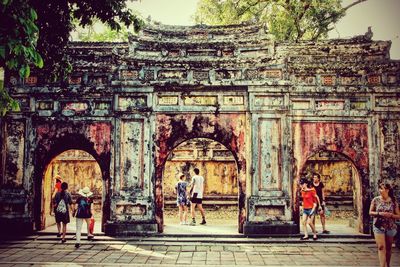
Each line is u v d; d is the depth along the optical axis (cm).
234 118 1041
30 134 1043
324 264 748
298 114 1037
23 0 548
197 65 1055
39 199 1033
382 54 1090
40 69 1041
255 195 1009
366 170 1023
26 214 1015
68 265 730
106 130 1048
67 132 1045
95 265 731
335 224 1185
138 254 823
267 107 1030
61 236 981
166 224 1156
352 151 1029
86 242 930
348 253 842
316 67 1038
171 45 1108
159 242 936
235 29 1186
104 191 1029
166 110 1044
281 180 1012
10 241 943
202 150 1491
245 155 1029
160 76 1058
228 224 1165
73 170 1505
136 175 1029
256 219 998
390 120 1030
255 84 1030
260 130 1030
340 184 1477
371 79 1043
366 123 1035
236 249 877
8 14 533
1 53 515
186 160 1489
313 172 1484
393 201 673
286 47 1154
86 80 1059
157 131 1043
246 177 1022
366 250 871
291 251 859
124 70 1055
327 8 1555
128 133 1041
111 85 1044
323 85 1041
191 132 1041
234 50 1106
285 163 1013
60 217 928
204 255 818
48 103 1052
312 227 955
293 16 1578
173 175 1494
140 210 1019
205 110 1041
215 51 1112
